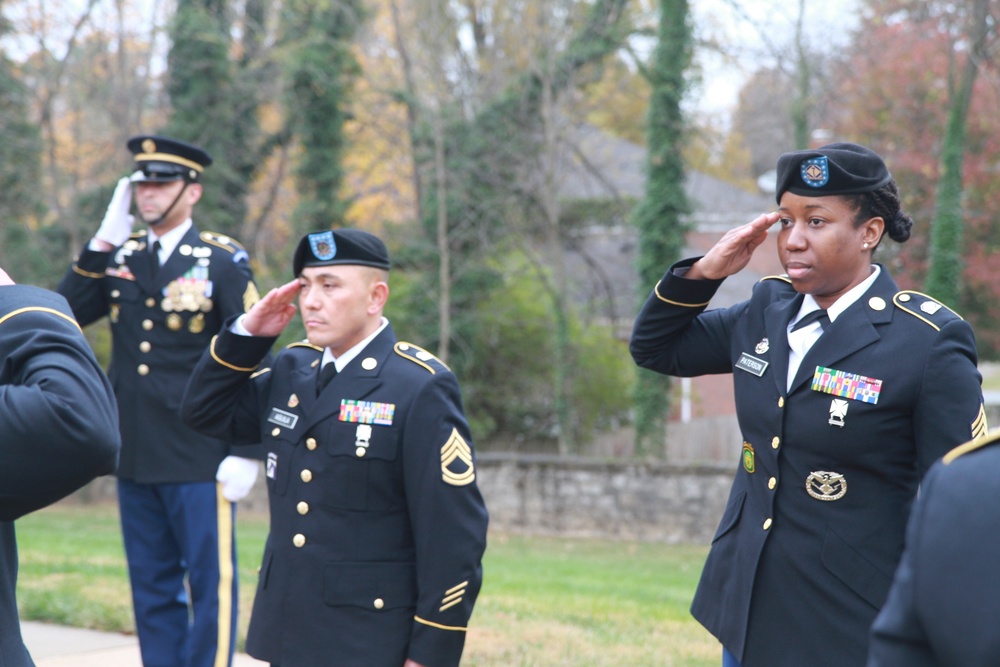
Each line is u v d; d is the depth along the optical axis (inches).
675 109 860.0
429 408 167.0
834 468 147.0
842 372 147.1
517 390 1054.4
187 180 259.6
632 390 895.1
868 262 152.9
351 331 171.2
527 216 1023.6
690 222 870.4
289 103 954.1
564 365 981.8
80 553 464.1
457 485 164.7
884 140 1203.9
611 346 1052.5
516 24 982.4
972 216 1106.7
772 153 1537.9
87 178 1056.2
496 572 514.3
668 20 855.7
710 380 1236.5
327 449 168.2
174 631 252.1
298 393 174.9
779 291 163.6
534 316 1026.1
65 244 1015.6
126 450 250.8
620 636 303.6
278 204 1088.2
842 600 144.7
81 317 263.7
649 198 866.1
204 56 986.1
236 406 185.0
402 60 1009.5
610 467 804.0
